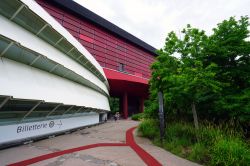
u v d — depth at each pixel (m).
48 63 13.82
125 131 17.75
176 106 13.84
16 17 10.40
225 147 7.29
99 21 39.12
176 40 11.34
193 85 9.80
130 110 62.53
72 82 19.14
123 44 47.38
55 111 14.95
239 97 10.52
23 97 10.28
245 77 11.32
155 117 16.05
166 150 9.88
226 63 12.34
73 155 8.25
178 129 12.59
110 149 9.75
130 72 47.88
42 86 12.80
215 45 11.22
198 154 8.32
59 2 31.50
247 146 8.23
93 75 25.45
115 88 46.81
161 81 11.46
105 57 40.75
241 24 11.65
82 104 19.34
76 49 17.58
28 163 7.04
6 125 10.05
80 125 20.41
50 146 10.30
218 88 9.88
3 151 8.87
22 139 11.04
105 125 25.50
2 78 9.30
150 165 7.18
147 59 55.78
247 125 10.98
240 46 11.33
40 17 11.62
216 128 10.53
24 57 11.38
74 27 34.84
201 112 13.22
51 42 14.25
